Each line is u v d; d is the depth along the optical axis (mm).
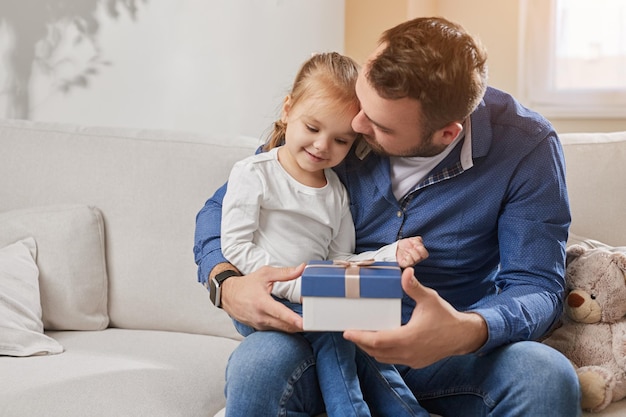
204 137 2176
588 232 1999
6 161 2207
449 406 1551
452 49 1410
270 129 1950
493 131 1624
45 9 2568
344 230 1672
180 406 1645
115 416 1559
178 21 3043
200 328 2074
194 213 2088
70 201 2154
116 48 2809
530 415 1369
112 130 2219
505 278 1599
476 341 1408
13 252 2012
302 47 3797
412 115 1422
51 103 2611
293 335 1447
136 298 2102
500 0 4203
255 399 1363
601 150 2041
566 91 4117
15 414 1533
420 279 1656
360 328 1330
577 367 1622
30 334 1866
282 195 1609
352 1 4191
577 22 4086
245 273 1569
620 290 1625
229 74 3314
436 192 1630
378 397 1473
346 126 1552
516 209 1603
